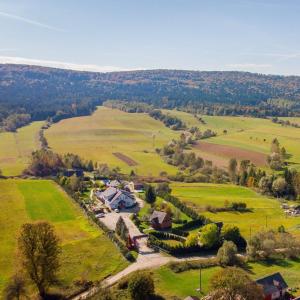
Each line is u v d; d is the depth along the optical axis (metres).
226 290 79.38
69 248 119.38
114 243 124.44
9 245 121.75
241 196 199.12
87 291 95.75
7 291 89.50
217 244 125.19
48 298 92.81
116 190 174.38
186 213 157.50
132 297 89.25
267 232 128.62
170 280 101.31
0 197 174.12
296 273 110.00
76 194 175.25
